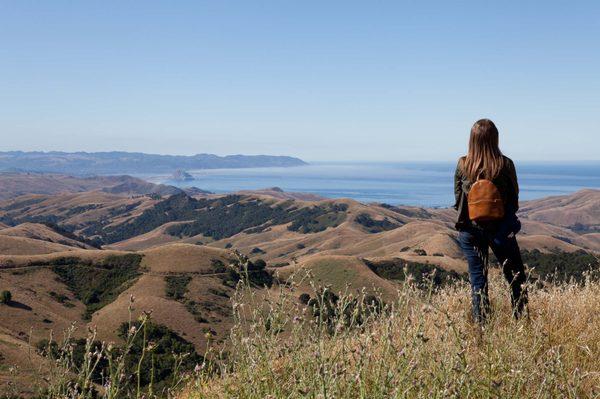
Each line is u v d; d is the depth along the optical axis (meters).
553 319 4.36
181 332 78.56
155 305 88.38
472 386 2.81
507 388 2.96
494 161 4.58
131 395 2.30
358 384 2.79
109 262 123.06
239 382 2.88
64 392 2.22
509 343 3.52
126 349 2.30
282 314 2.80
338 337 2.77
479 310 4.41
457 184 4.76
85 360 2.27
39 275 118.31
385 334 2.91
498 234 4.51
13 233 198.38
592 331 4.13
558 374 2.89
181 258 122.25
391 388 2.68
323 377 2.44
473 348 3.66
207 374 2.86
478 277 4.52
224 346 2.87
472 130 4.71
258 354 2.84
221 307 98.38
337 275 99.00
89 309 108.44
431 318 3.97
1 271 117.88
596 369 3.44
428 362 2.96
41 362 2.30
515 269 4.60
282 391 2.80
